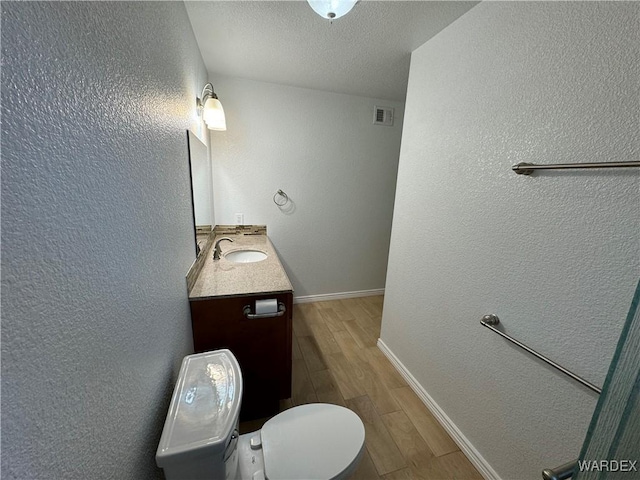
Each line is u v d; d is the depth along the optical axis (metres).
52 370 0.37
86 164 0.46
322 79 2.16
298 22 1.38
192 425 0.66
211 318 1.24
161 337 0.83
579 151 0.80
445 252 1.40
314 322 2.53
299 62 1.85
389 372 1.86
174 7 1.08
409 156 1.67
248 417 1.43
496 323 1.09
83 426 0.44
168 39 0.99
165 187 0.92
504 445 1.09
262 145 2.39
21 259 0.32
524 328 0.99
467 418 1.28
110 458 0.52
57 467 0.38
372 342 2.22
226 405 0.72
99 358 0.49
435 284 1.48
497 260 1.09
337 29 1.43
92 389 0.47
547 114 0.89
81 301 0.44
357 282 3.09
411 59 1.63
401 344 1.85
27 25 0.34
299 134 2.47
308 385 1.72
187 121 1.30
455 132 1.30
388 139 2.74
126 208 0.61
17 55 0.32
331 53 1.70
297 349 2.10
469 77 1.21
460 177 1.28
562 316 0.86
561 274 0.86
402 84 2.21
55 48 0.39
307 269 2.87
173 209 1.01
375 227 2.97
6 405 0.30
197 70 1.60
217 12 1.31
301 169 2.56
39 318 0.35
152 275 0.77
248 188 2.45
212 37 1.54
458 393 1.34
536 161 0.93
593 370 0.79
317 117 2.48
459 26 1.26
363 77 2.08
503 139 1.05
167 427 0.65
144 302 0.70
